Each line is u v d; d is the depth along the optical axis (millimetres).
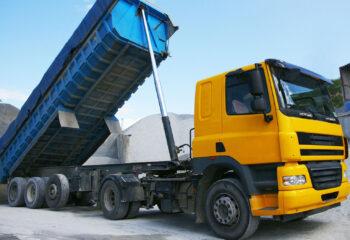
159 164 7582
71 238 5320
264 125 5004
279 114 4855
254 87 4816
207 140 5715
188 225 6816
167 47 9414
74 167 9961
